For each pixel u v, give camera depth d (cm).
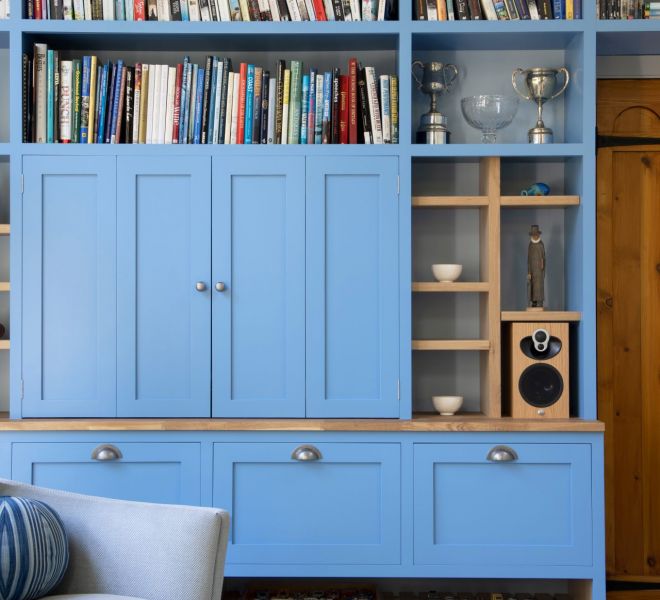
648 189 330
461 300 325
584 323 295
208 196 293
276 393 293
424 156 295
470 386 323
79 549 208
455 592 319
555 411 296
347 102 299
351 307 293
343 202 293
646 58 327
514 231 326
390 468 287
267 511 287
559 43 313
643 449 329
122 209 293
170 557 200
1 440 286
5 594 184
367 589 319
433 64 307
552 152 294
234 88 298
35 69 297
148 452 287
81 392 293
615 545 329
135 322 293
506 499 287
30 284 293
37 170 292
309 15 297
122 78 297
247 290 293
